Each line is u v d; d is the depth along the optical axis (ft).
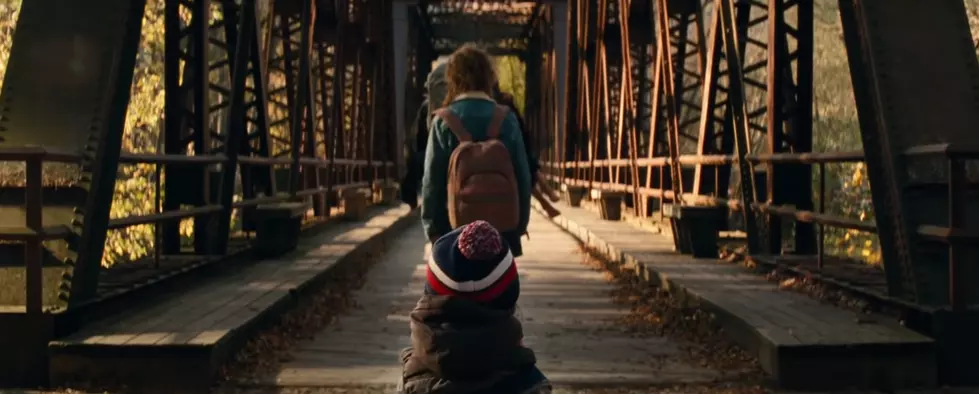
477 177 16.30
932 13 24.13
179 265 29.99
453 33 164.55
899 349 20.58
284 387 20.48
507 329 9.73
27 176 20.02
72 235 21.36
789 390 20.40
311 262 37.27
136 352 20.06
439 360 9.62
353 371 21.99
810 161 28.04
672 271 33.94
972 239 20.43
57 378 20.17
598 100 80.02
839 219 26.14
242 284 30.17
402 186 20.31
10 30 72.43
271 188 44.19
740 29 36.96
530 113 170.09
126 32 23.47
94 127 22.40
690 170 55.21
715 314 26.08
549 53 128.26
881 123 23.04
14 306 21.01
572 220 64.54
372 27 90.22
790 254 34.78
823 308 25.29
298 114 49.83
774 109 33.65
